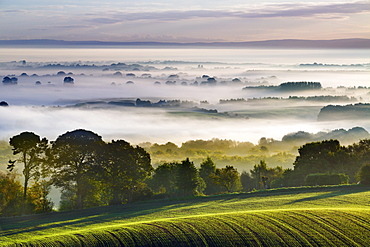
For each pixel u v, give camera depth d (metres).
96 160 78.94
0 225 60.56
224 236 43.25
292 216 48.28
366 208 54.44
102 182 78.81
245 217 48.75
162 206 69.81
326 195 67.00
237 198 72.06
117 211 67.50
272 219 47.53
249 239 42.34
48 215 68.19
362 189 71.69
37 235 51.28
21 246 44.06
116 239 43.88
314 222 45.97
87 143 78.69
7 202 74.12
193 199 75.62
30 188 78.81
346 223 45.34
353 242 41.03
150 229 46.03
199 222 47.62
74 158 77.69
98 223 56.66
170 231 45.12
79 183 77.31
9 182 75.81
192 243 42.22
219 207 63.09
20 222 62.62
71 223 58.59
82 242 43.78
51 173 78.88
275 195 71.69
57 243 43.97
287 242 41.44
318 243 41.06
